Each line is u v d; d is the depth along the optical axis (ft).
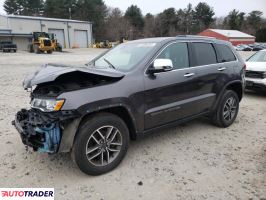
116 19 314.76
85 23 218.18
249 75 28.81
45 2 312.91
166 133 17.80
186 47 16.26
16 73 48.08
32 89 13.57
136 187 11.88
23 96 28.22
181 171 13.14
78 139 11.84
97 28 298.35
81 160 12.00
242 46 190.29
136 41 16.97
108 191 11.61
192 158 14.43
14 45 138.72
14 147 15.52
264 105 25.73
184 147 15.74
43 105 11.94
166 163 13.88
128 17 332.19
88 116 12.34
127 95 12.96
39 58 89.25
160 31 328.49
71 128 11.69
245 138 17.19
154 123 14.47
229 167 13.51
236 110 19.51
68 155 14.64
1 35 171.53
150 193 11.47
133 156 14.57
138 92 13.41
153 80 14.05
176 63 15.52
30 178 12.51
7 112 22.13
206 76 16.84
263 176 12.67
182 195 11.33
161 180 12.39
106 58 16.40
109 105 12.34
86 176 12.69
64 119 11.29
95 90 12.11
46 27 194.39
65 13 298.15
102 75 12.25
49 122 11.34
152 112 14.12
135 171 13.12
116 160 13.14
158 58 14.61
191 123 19.79
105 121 12.41
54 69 12.58
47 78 11.45
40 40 122.52
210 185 12.00
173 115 15.29
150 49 14.83
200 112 17.08
